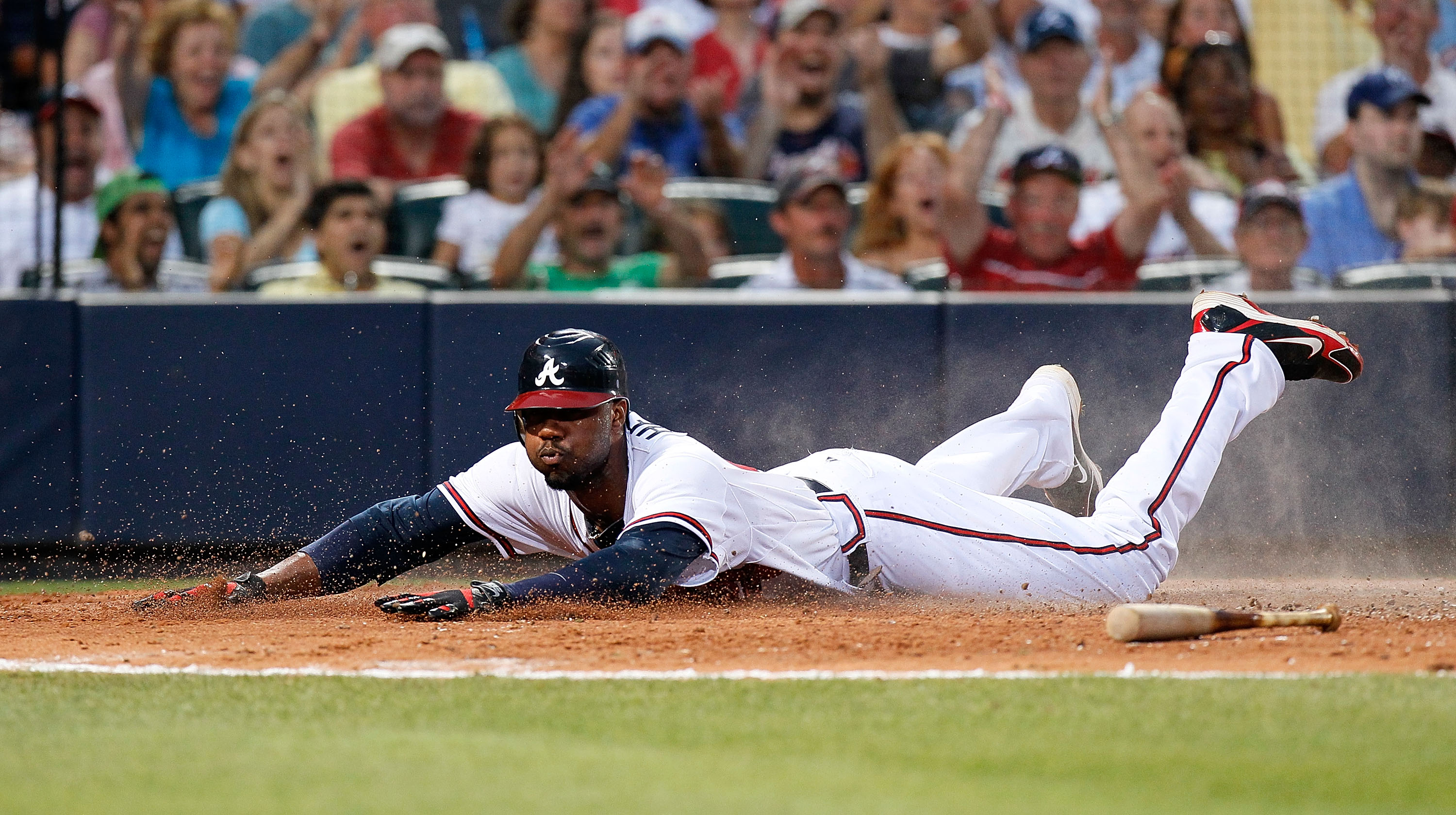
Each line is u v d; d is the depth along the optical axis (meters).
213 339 23.17
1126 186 29.31
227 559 23.19
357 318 23.38
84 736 8.67
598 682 10.23
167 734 8.70
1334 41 33.91
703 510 12.87
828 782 7.45
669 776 7.56
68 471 22.88
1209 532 23.30
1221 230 31.47
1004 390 23.72
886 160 30.12
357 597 15.25
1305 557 23.47
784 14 32.66
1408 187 31.91
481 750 8.20
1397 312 23.67
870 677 10.35
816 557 13.73
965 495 14.65
